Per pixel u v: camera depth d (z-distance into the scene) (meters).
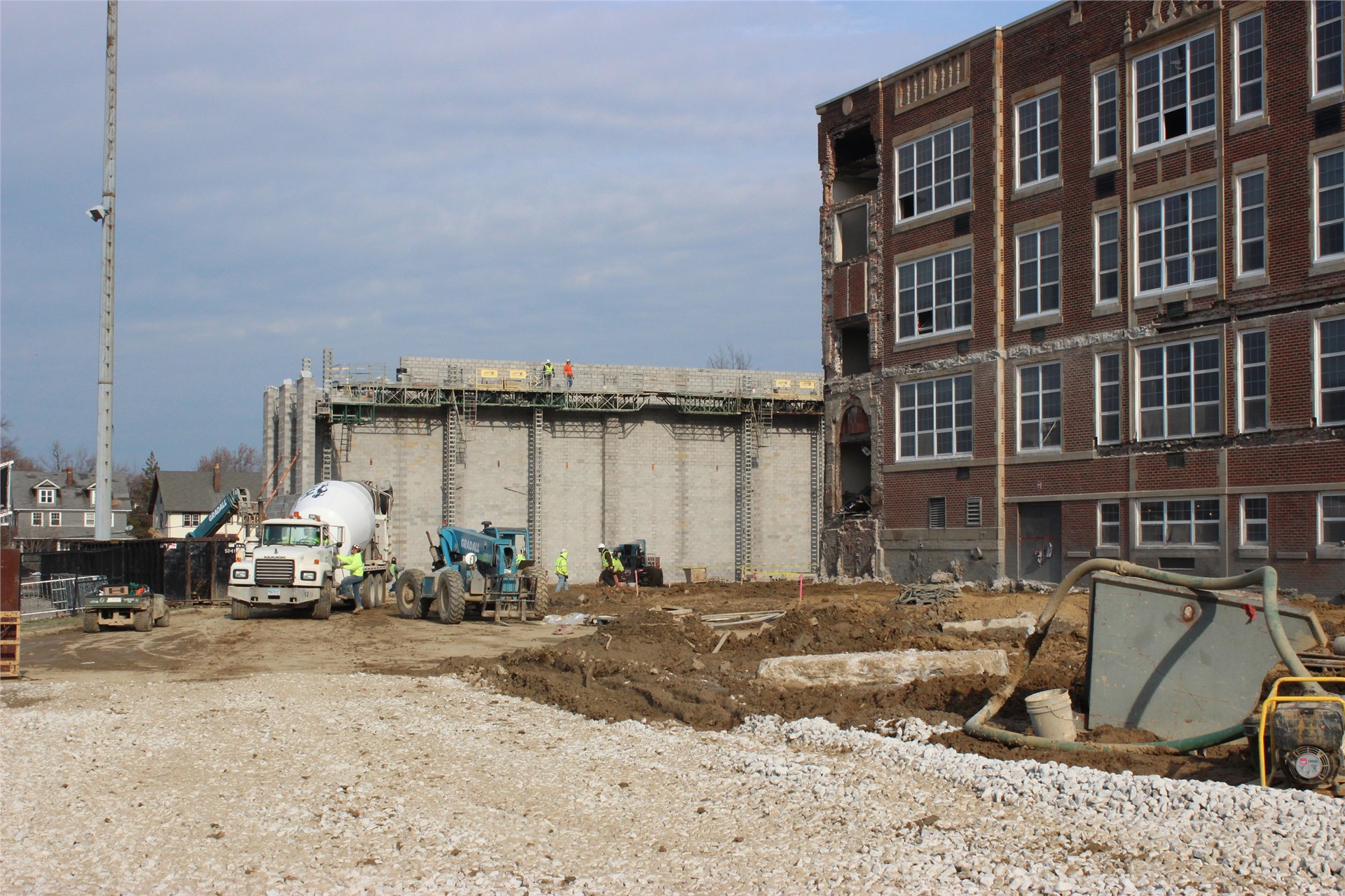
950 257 38.53
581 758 12.49
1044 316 34.84
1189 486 30.20
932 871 8.18
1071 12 34.28
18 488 104.12
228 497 40.47
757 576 63.19
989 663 16.83
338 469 56.66
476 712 15.61
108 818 10.03
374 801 10.58
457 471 58.59
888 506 40.75
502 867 8.61
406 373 58.31
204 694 17.59
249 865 8.66
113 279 36.31
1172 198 31.19
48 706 16.62
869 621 24.83
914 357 39.81
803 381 66.12
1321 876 7.52
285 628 29.98
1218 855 8.08
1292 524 27.77
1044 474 34.56
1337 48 27.38
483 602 32.19
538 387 59.09
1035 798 9.88
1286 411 28.05
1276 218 28.48
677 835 9.44
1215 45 30.19
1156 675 11.76
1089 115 33.66
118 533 105.50
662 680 17.14
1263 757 9.56
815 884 8.08
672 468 63.28
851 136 44.22
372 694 17.41
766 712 14.73
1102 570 12.86
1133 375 31.91
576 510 61.25
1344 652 12.52
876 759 11.84
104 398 36.16
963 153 38.16
